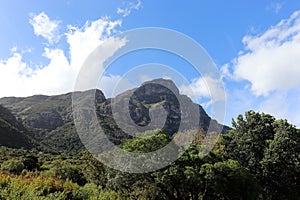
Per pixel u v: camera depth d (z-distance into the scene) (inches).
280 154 756.0
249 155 800.9
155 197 563.8
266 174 756.6
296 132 791.7
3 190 297.4
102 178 614.9
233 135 871.1
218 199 614.5
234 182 585.6
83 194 411.8
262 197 774.5
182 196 572.4
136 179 544.1
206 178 571.8
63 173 621.0
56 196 346.6
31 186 338.0
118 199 474.0
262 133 833.5
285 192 758.5
